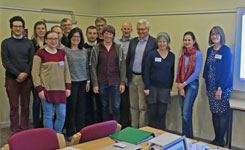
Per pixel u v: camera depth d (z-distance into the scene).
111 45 3.52
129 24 3.77
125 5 4.47
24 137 1.74
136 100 3.73
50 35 3.01
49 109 3.14
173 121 4.04
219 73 3.12
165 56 3.36
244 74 3.12
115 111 3.65
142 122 3.69
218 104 3.18
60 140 1.94
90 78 3.62
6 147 1.70
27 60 3.57
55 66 3.07
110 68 3.48
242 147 3.39
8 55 3.48
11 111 3.62
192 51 3.25
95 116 3.99
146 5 4.19
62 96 3.14
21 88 3.63
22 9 4.02
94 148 1.76
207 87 3.32
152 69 3.41
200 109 3.71
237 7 3.13
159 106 3.45
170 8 3.91
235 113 3.41
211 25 3.52
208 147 1.81
